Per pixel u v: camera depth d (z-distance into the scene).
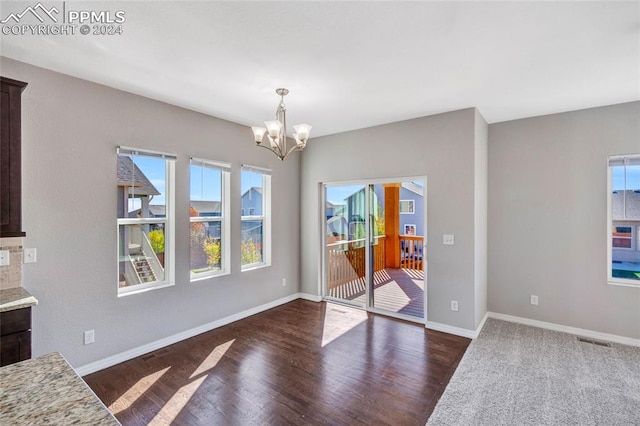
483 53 2.31
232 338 3.49
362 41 2.15
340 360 2.97
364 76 2.70
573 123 3.61
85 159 2.73
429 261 3.78
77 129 2.69
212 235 3.85
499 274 4.07
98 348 2.80
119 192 3.02
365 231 4.48
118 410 2.23
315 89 2.98
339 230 4.81
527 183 3.88
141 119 3.11
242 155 4.15
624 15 1.85
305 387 2.52
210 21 1.91
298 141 2.75
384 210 4.32
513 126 3.97
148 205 3.25
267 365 2.88
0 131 2.07
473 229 3.48
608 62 2.45
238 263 4.09
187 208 3.52
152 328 3.19
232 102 3.33
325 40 2.14
